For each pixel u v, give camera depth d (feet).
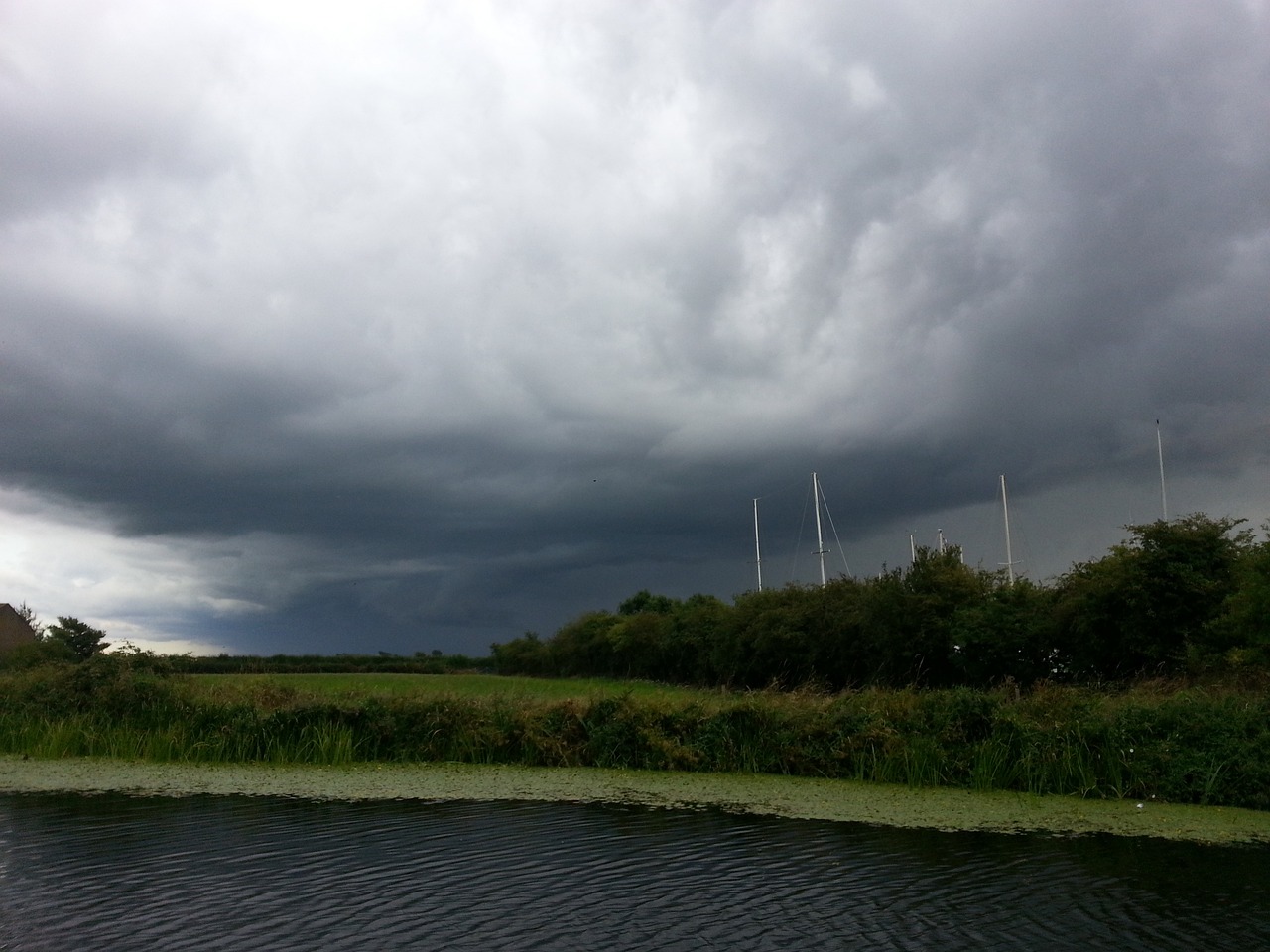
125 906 37.65
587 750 79.10
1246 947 33.63
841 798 63.26
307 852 46.98
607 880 42.04
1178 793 62.75
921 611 141.59
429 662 334.03
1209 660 93.30
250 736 81.97
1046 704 72.18
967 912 37.37
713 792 65.62
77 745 83.71
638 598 347.97
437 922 35.86
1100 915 37.19
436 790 66.08
